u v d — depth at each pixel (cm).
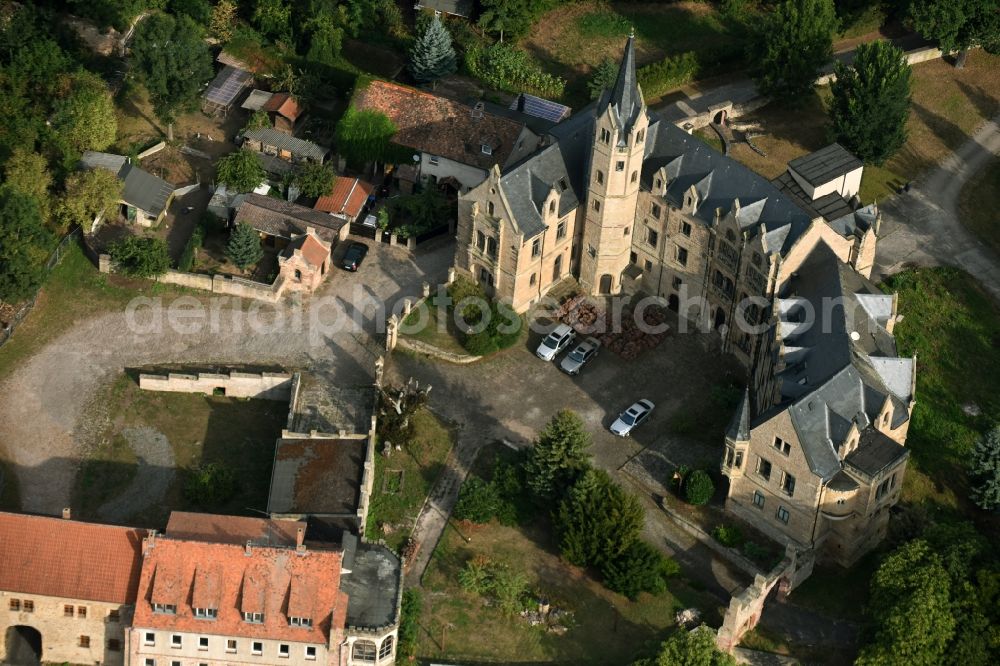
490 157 16300
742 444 12850
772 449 12712
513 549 12950
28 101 16750
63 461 13400
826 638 12456
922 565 12025
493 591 12562
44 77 17162
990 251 16675
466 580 12506
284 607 11356
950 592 11881
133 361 14375
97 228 15750
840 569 13025
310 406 13988
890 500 13000
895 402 13038
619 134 14388
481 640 12188
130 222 15950
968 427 14462
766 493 12975
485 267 15050
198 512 12825
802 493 12675
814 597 12800
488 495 13062
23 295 14450
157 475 13338
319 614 11344
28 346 14488
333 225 15738
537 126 16988
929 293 15925
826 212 16138
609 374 14725
